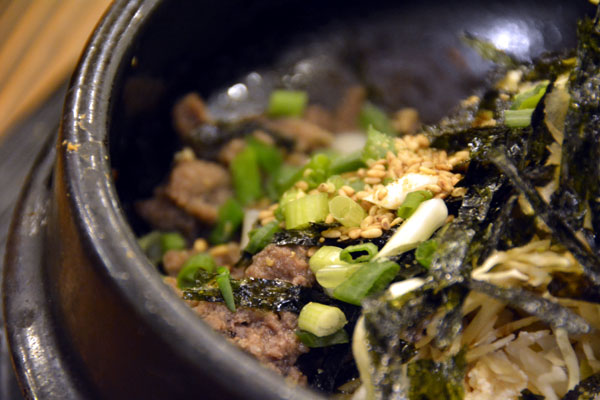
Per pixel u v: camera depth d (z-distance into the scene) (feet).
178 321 0.58
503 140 0.71
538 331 0.66
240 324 0.67
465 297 0.64
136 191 0.83
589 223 0.67
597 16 0.71
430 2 0.92
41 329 0.68
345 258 0.68
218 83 0.91
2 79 0.95
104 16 0.74
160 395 0.60
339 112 0.91
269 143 0.88
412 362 0.63
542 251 0.65
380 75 0.92
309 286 0.69
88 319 0.63
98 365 0.64
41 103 0.93
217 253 0.81
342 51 0.93
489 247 0.65
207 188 0.85
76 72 0.70
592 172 0.67
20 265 0.72
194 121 0.89
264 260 0.71
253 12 0.89
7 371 0.78
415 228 0.68
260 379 0.57
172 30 0.81
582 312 0.66
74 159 0.64
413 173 0.73
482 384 0.65
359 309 0.66
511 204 0.65
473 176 0.70
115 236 0.61
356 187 0.76
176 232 0.83
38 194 0.76
